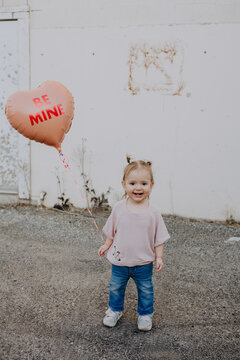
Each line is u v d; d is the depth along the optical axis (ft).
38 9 15.71
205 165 15.24
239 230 14.73
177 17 14.57
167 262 11.94
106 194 16.40
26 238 13.79
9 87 16.96
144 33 14.94
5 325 8.55
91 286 10.36
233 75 14.48
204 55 14.58
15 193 17.54
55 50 15.88
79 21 15.44
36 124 9.50
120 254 8.07
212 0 14.17
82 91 15.90
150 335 8.24
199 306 9.41
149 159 15.71
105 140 16.02
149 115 15.43
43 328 8.46
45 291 10.05
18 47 16.28
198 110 14.97
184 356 7.57
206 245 13.30
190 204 15.65
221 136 14.93
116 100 15.65
